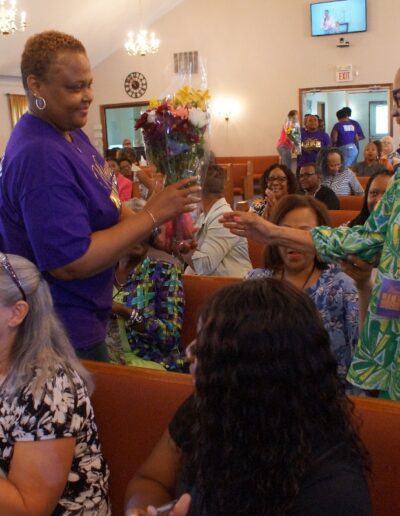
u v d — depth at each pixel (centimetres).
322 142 981
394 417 131
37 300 136
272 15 1144
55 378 132
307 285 195
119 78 1278
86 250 156
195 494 105
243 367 93
